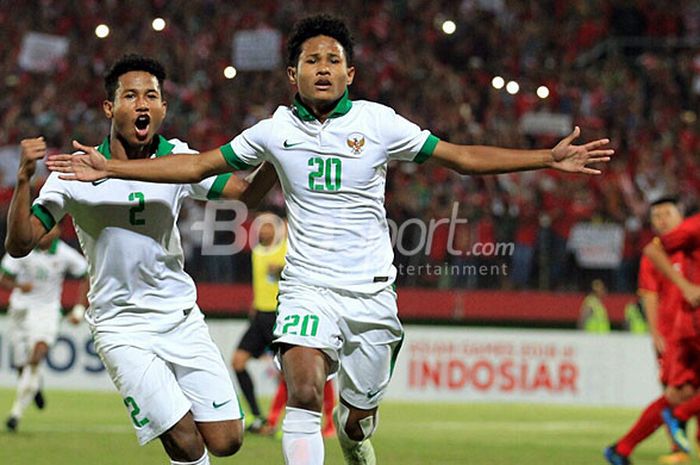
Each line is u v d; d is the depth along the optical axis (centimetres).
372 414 2283
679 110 8488
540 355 6269
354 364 2158
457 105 8306
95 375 6303
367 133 2081
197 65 8575
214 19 8938
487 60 8869
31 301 4381
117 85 2091
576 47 9056
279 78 8306
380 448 3856
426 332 6288
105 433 4134
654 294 3934
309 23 2108
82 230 2094
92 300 2119
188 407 2069
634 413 5822
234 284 6744
